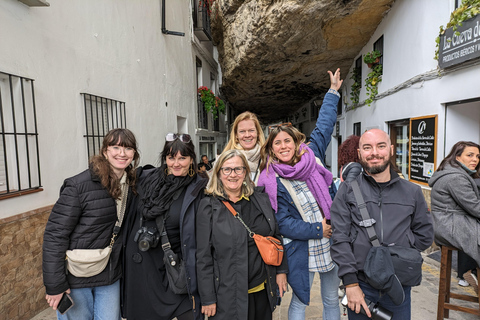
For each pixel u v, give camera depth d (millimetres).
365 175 1794
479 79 3086
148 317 1943
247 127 2299
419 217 1718
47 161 3094
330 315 2170
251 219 1857
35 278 2869
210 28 11016
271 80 9742
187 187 1999
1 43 2586
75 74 3588
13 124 2742
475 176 2785
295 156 2113
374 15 5586
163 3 6336
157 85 6172
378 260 1598
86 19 3834
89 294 1896
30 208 2854
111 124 4453
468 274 3398
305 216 2000
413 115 4426
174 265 1892
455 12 3268
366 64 6660
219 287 1779
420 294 3125
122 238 1952
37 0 2787
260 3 6051
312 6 5305
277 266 1931
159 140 6156
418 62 4266
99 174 1766
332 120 2549
